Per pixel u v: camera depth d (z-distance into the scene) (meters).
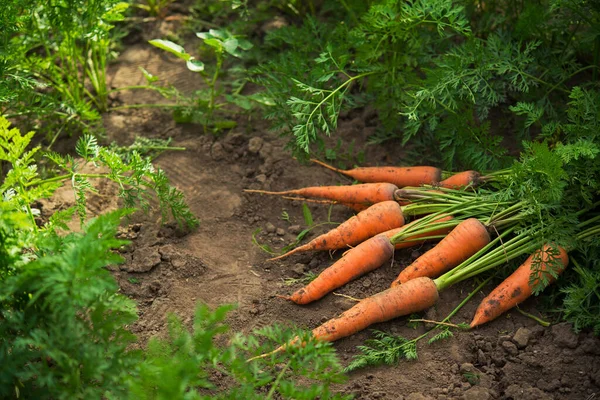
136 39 2.30
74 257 1.68
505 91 2.06
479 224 1.91
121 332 1.74
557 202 1.88
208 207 2.03
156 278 1.92
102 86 2.15
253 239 1.98
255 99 2.09
